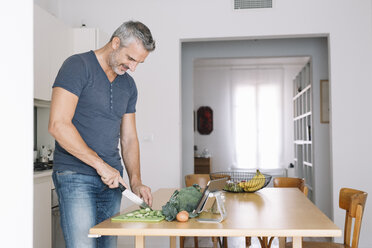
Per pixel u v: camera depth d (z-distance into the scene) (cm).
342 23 405
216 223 154
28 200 68
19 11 67
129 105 212
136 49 174
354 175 402
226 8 418
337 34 405
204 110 917
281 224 152
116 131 194
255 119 885
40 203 298
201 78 922
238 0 417
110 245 193
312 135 498
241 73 895
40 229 298
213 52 514
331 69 406
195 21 422
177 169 420
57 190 179
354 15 404
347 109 404
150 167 422
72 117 168
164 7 426
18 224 66
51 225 316
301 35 414
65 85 166
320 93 489
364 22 403
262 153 879
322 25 407
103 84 181
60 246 330
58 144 180
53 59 336
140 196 199
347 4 405
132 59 177
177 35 423
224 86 914
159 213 166
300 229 142
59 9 434
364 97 402
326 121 486
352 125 403
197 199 176
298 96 716
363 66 402
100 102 181
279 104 880
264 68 887
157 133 423
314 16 408
